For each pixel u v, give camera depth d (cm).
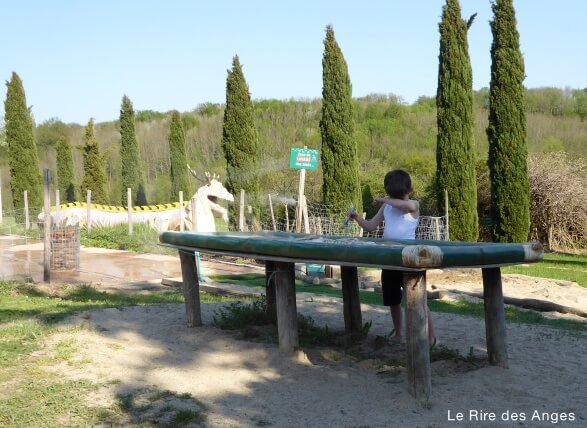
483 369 536
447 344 665
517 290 1240
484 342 676
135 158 3209
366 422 433
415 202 608
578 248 2297
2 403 468
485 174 2384
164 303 927
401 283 617
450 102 1930
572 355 623
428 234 1788
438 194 1966
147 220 2350
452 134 1931
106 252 1936
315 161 1458
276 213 2245
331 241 569
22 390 498
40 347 622
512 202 1941
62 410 455
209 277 1349
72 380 520
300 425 431
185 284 710
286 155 2878
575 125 4538
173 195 2942
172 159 2952
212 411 457
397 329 634
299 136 3541
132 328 719
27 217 2577
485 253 463
